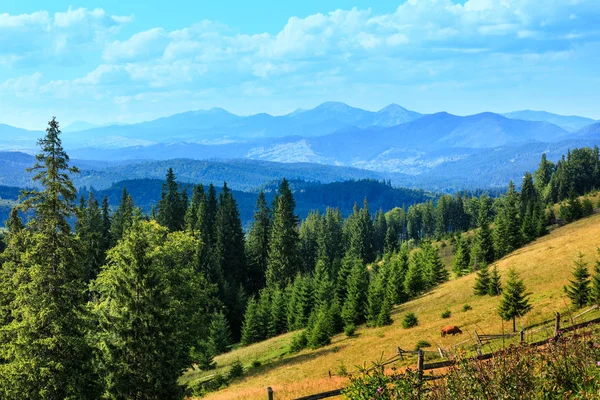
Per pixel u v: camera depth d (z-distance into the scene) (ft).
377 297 196.24
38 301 85.51
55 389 83.56
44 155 89.20
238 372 165.17
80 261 93.61
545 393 28.89
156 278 105.40
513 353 32.01
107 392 95.55
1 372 82.38
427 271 271.90
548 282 170.50
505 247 300.20
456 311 177.17
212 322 227.20
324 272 272.10
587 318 100.17
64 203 90.43
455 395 29.78
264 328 241.35
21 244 116.67
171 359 103.71
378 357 138.00
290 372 150.51
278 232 302.86
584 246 204.95
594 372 29.60
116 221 293.43
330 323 202.59
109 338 100.68
